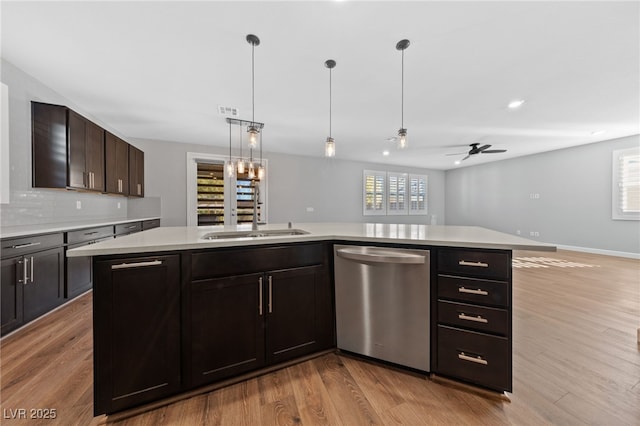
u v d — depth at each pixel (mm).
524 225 6523
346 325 1769
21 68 2428
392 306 1617
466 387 1440
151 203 4863
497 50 2135
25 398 1361
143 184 4691
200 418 1241
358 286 1713
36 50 2150
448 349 1484
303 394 1410
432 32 1916
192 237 1608
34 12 1718
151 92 2928
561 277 3617
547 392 1394
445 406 1317
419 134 4617
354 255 1666
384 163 7559
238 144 5250
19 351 1807
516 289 3096
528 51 2150
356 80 2639
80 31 1914
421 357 1546
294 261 1660
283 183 6145
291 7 1683
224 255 1450
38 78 2605
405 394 1410
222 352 1448
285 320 1633
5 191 2322
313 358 1763
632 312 2430
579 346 1843
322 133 4547
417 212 8242
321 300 1762
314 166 6562
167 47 2105
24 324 2117
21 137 2465
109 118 3750
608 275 3719
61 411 1275
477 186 7734
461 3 1647
